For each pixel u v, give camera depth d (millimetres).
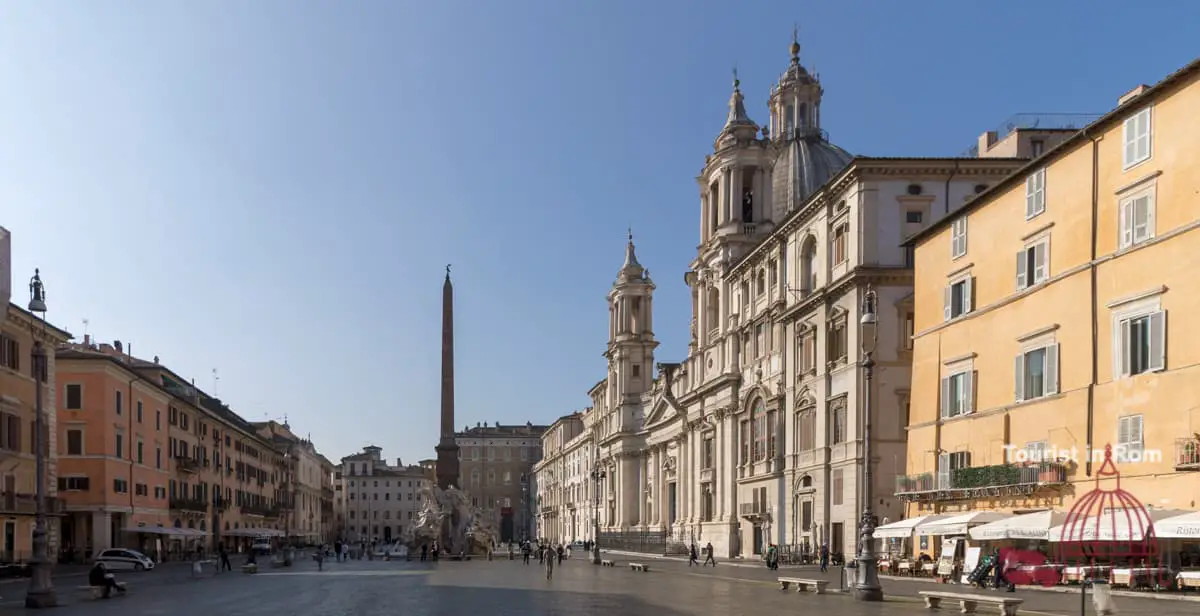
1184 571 29234
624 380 117812
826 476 54219
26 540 55312
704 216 81875
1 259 43594
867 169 50281
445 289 88750
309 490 163000
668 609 28609
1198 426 29219
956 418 42156
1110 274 33406
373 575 53406
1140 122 32469
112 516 69625
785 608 28531
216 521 94938
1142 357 31828
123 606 31516
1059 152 36250
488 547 87188
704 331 82062
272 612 28656
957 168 50094
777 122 78125
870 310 32375
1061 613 24562
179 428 85062
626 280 119250
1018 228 38688
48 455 58344
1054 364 35812
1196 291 29734
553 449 170625
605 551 110312
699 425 83500
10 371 53375
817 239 56625
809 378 57375
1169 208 31078
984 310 40594
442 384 88312
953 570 38969
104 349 88250
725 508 74250
